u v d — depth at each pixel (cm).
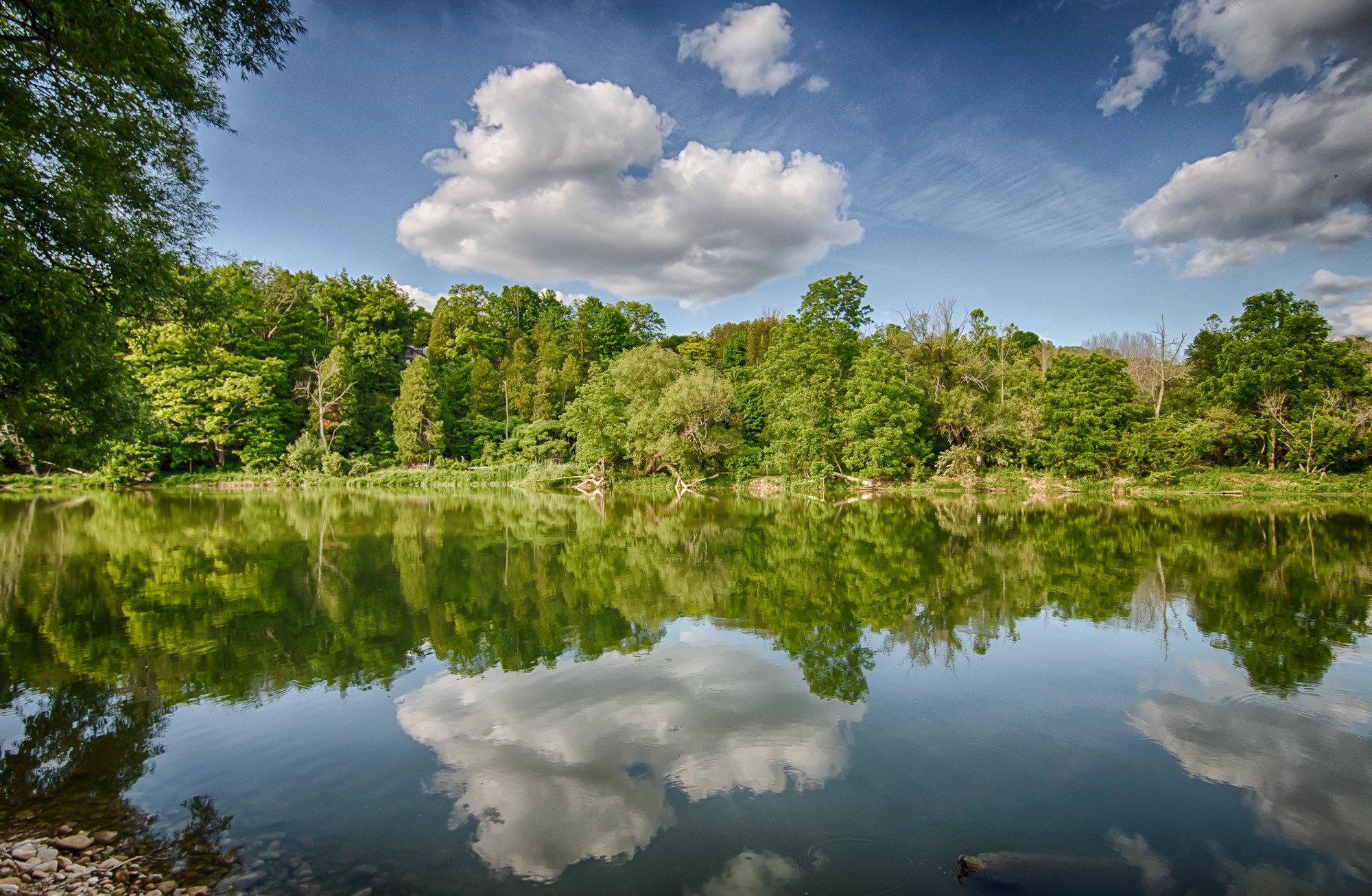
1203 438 3822
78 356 995
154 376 4088
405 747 692
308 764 656
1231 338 4422
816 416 3950
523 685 871
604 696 830
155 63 1004
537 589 1427
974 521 2627
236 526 2438
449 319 7288
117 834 538
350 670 938
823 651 1008
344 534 2253
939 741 701
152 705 814
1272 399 3847
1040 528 2394
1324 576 1527
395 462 5175
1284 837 531
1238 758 665
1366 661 952
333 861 499
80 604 1299
